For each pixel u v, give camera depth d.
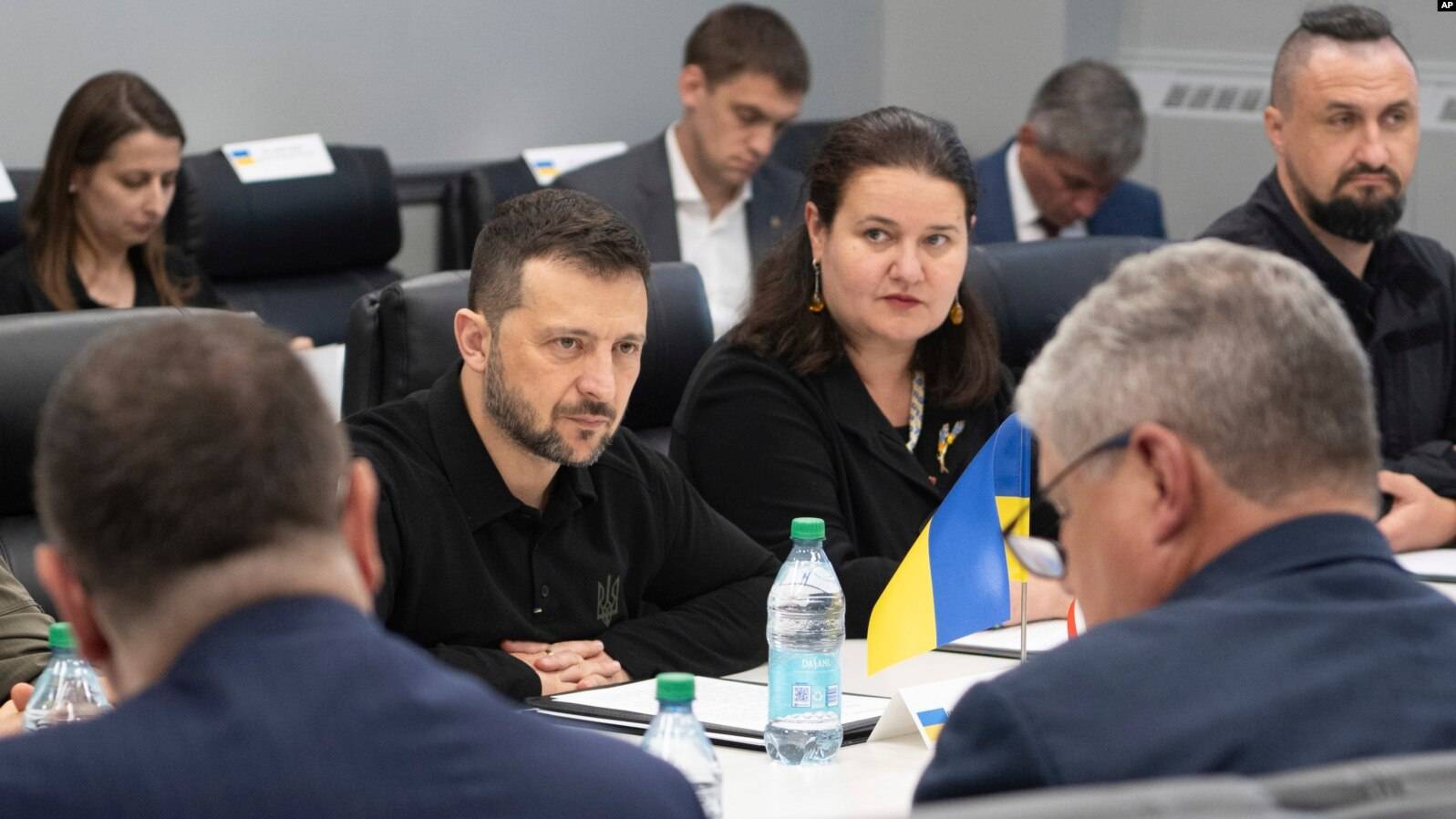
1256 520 1.44
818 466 3.22
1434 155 6.25
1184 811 0.90
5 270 4.77
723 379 3.30
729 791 2.14
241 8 6.20
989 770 1.33
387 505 2.61
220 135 6.22
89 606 1.25
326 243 5.59
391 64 6.58
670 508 2.95
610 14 7.12
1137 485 1.46
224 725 1.14
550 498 2.78
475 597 2.69
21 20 5.75
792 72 5.32
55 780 1.11
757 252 5.59
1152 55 7.29
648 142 5.55
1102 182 5.67
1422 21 6.34
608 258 2.59
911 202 3.11
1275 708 1.33
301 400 1.23
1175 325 1.45
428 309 3.20
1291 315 1.44
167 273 4.99
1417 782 1.01
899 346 3.28
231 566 1.19
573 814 1.20
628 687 2.61
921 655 2.72
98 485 1.18
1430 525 3.62
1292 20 6.71
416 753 1.17
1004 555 2.44
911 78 8.01
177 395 1.20
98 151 4.66
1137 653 1.37
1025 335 4.01
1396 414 3.95
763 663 2.93
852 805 2.09
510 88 6.89
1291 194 3.97
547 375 2.59
